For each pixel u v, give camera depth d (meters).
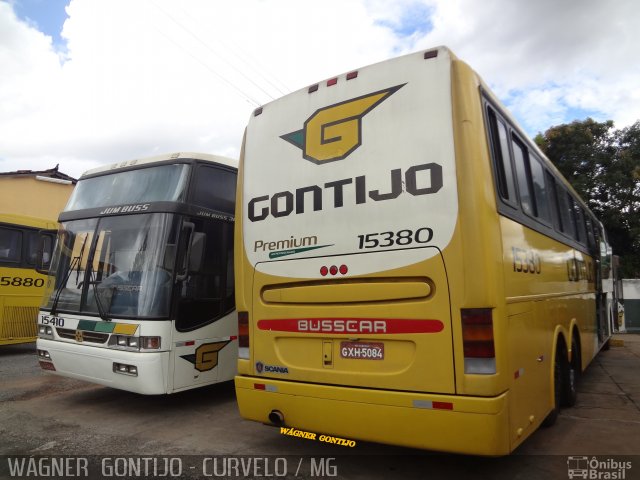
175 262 5.75
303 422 3.92
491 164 3.59
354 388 3.67
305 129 4.26
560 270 5.52
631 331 17.50
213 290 6.24
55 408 6.20
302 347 4.04
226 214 6.58
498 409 3.17
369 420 3.56
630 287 17.77
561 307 5.39
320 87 4.23
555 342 4.91
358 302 3.73
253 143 4.65
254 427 5.39
